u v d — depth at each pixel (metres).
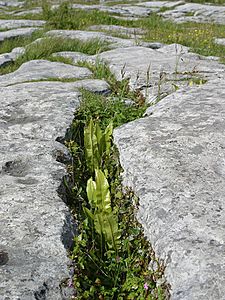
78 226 0.98
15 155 1.24
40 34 3.79
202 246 0.84
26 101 1.68
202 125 1.32
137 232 1.00
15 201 1.00
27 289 0.77
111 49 3.21
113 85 2.06
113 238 0.99
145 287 0.85
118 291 0.89
